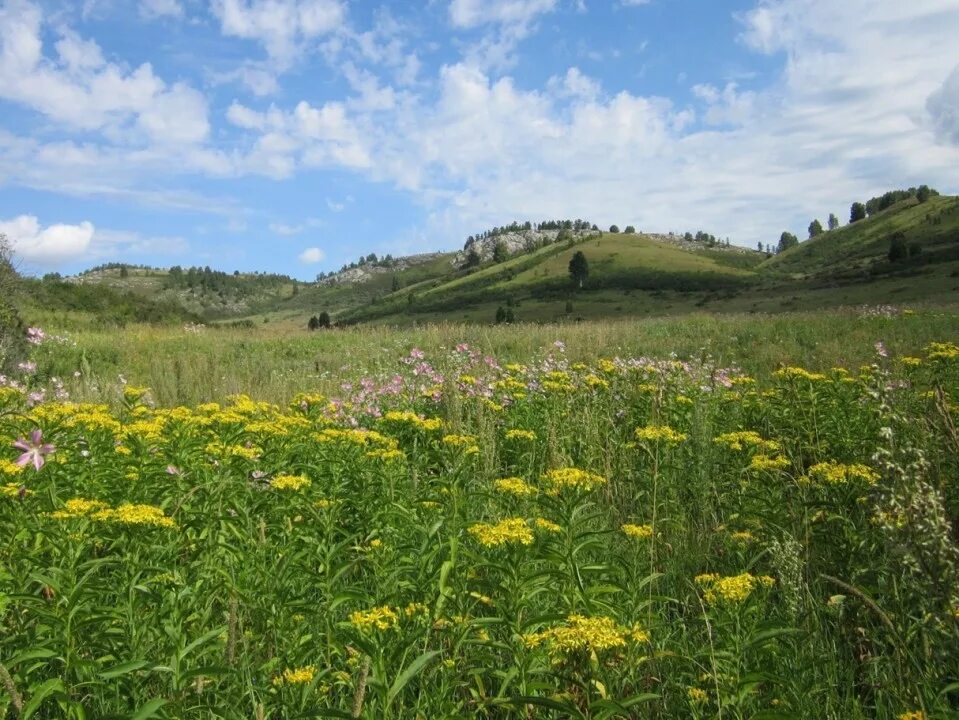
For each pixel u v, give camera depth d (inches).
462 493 173.6
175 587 123.2
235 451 183.9
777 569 136.1
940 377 294.5
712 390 336.2
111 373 552.4
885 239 7554.1
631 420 298.2
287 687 110.3
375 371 523.5
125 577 122.0
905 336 652.1
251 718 109.0
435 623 115.8
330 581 134.0
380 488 186.1
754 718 101.5
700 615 144.6
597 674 105.3
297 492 160.9
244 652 117.9
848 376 333.1
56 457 174.9
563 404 306.8
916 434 161.9
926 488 115.0
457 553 134.0
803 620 132.8
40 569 126.4
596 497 222.4
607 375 380.5
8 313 530.0
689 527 200.5
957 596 107.9
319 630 127.9
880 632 131.0
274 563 141.9
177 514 155.1
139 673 112.0
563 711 99.8
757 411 295.4
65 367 563.8
